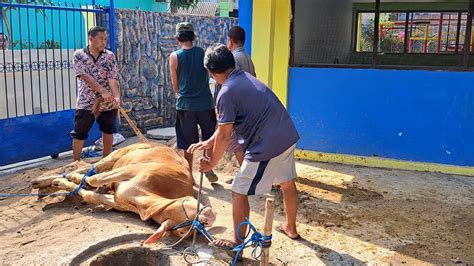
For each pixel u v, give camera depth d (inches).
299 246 167.9
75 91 319.3
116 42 343.9
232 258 156.7
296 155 284.8
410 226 187.2
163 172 190.2
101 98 247.1
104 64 245.8
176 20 403.2
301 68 276.5
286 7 271.4
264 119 147.8
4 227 180.5
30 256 153.3
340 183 239.9
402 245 170.6
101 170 207.0
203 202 209.0
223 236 172.4
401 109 263.1
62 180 205.5
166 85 394.6
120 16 345.7
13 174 265.0
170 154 209.6
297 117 282.5
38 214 193.9
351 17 268.5
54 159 301.0
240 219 153.1
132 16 356.5
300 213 199.0
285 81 279.4
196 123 225.1
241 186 151.2
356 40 269.9
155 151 207.0
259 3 265.1
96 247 159.0
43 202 206.2
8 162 273.9
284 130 150.9
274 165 152.3
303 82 278.1
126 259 160.4
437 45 257.1
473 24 246.4
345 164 274.7
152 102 383.6
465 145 255.9
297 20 274.5
